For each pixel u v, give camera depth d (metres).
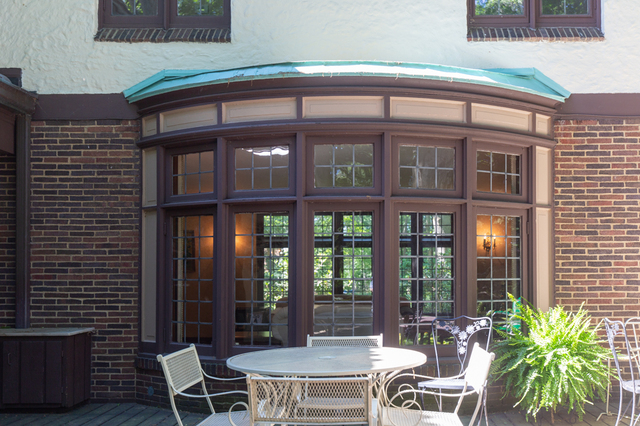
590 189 5.51
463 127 4.92
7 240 5.58
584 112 5.55
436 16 5.60
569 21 5.80
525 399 4.57
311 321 4.81
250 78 4.82
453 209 4.99
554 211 5.49
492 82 4.94
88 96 5.59
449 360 4.83
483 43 5.61
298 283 4.74
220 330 4.92
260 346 4.90
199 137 5.06
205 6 5.82
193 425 4.61
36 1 5.70
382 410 3.36
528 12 5.77
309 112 4.86
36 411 5.05
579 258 5.48
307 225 4.84
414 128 4.81
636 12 5.66
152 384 5.29
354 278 4.82
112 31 5.73
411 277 4.90
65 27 5.68
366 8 5.57
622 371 5.44
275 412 3.01
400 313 4.86
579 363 4.38
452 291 4.98
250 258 4.96
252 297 4.95
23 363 4.99
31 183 5.57
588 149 5.53
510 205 5.16
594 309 5.46
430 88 4.88
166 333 5.27
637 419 4.20
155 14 5.81
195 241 5.20
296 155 4.82
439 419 3.37
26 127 5.54
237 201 4.90
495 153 5.21
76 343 5.18
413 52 5.55
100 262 5.50
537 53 5.62
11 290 5.55
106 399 5.44
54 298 5.50
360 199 4.77
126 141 5.56
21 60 5.64
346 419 2.91
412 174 4.93
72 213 5.54
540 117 5.43
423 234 4.94
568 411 4.52
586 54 5.62
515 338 4.75
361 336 4.33
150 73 5.63
